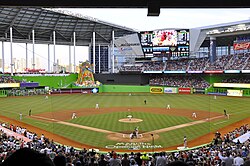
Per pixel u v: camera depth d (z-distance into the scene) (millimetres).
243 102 66312
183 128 38312
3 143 22938
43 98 77438
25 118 46312
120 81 102812
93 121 43344
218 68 86250
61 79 101688
